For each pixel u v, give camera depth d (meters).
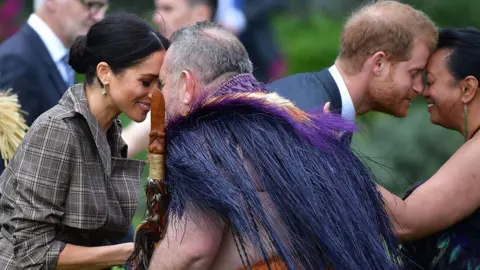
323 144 6.65
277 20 18.56
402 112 8.70
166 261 6.39
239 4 16.53
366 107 8.71
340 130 6.84
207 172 6.32
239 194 6.29
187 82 6.70
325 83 8.49
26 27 10.41
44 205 7.29
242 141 6.48
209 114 6.58
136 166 7.81
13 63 10.11
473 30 8.31
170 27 12.05
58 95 10.33
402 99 8.58
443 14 18.58
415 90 8.56
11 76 10.05
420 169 15.70
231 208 6.22
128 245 7.41
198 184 6.30
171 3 12.02
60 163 7.29
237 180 6.33
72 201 7.37
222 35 6.80
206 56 6.70
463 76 8.20
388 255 6.79
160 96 6.57
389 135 15.80
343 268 6.38
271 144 6.49
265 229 6.28
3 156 8.80
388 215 7.17
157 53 7.30
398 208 7.90
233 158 6.39
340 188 6.55
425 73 8.57
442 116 8.45
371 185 6.85
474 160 8.05
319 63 17.91
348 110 8.50
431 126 15.92
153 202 6.57
